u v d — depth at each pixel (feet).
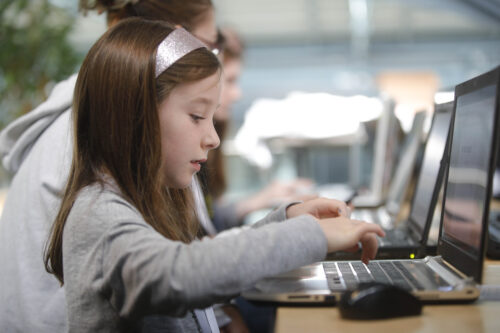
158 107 2.42
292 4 28.04
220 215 6.35
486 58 30.37
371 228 2.32
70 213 2.35
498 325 2.10
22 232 3.11
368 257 2.67
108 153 2.43
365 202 6.76
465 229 2.57
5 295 3.10
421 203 4.03
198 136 2.49
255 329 4.93
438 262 2.89
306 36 31.50
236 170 13.10
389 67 31.32
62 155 3.10
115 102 2.41
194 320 2.78
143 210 2.41
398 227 4.83
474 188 2.50
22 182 3.22
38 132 3.38
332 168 12.74
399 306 2.19
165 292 1.95
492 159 2.30
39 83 11.12
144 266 1.99
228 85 6.75
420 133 5.39
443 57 30.83
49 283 3.05
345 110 12.40
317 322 2.17
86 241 2.21
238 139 13.42
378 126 7.34
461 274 2.56
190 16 4.04
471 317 2.20
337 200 3.06
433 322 2.14
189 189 3.22
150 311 2.05
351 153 11.51
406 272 2.72
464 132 2.79
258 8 28.40
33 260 3.06
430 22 29.48
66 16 11.71
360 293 2.19
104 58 2.46
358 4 27.22
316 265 2.97
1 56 10.83
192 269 1.97
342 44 31.60
